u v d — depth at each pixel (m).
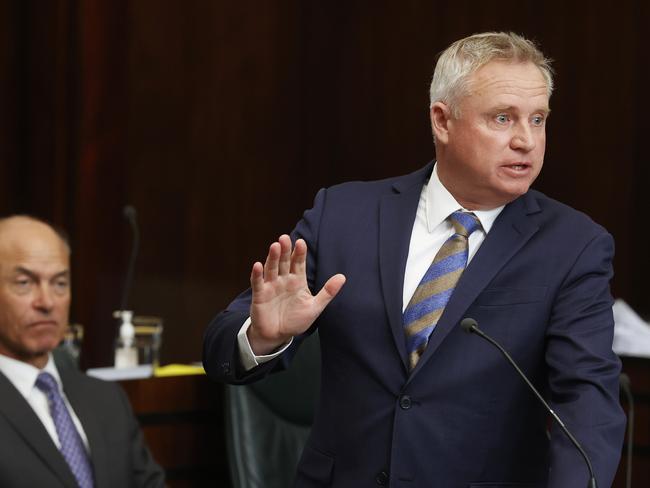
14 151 24.06
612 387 6.64
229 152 24.97
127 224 23.88
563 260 7.07
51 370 10.98
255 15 25.20
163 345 24.19
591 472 6.11
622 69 22.62
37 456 10.37
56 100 23.59
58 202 23.59
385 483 6.98
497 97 6.89
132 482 11.12
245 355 7.00
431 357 6.95
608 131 22.75
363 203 7.66
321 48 25.61
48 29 23.70
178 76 24.39
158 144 24.20
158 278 24.19
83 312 23.50
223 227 24.92
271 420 12.16
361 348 7.16
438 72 7.27
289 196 25.50
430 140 24.39
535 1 23.45
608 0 22.73
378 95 25.12
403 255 7.27
